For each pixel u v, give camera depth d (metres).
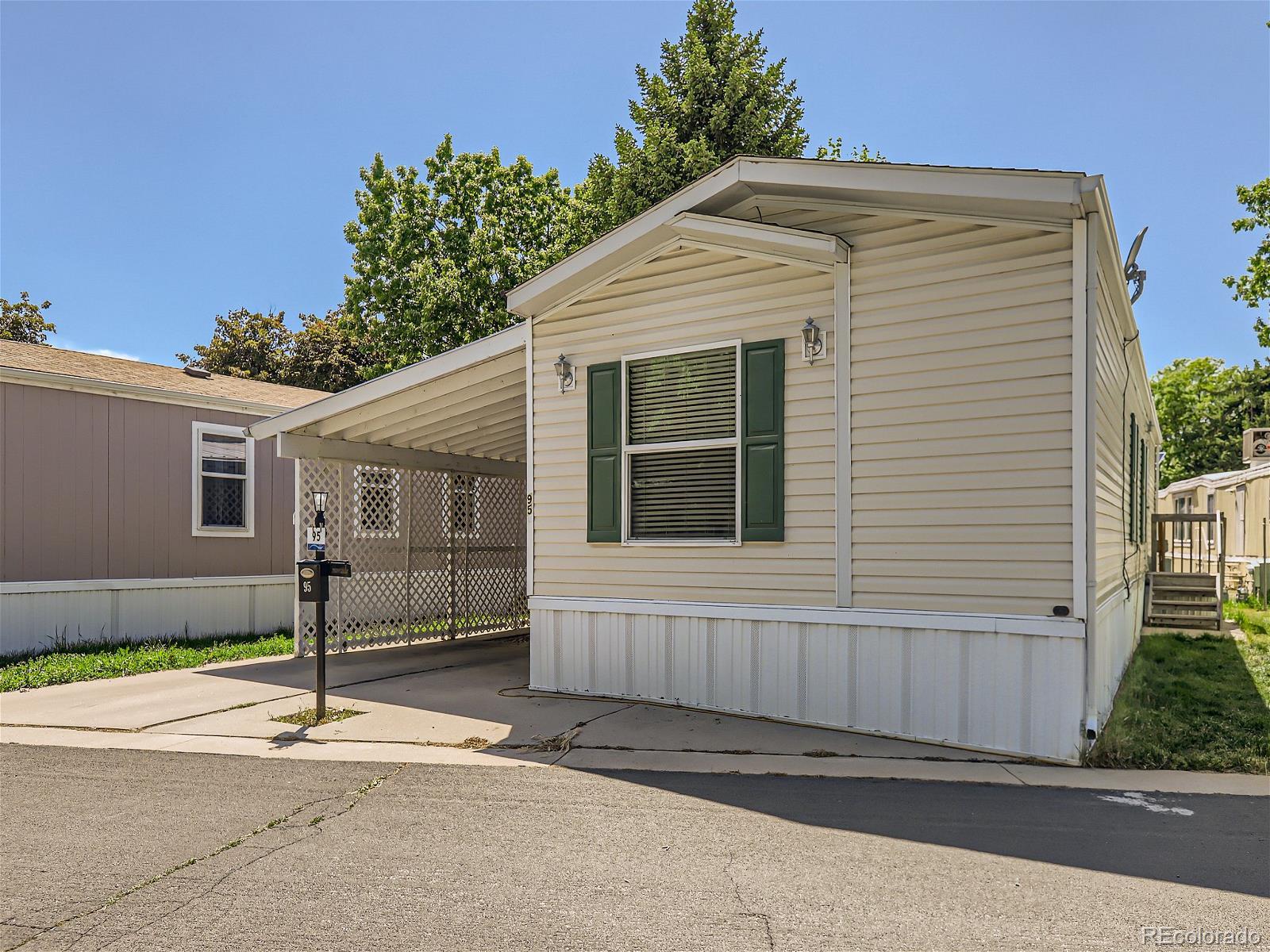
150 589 11.95
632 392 7.46
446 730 6.48
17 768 5.58
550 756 5.77
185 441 12.46
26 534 10.70
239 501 13.21
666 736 6.19
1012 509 5.71
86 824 4.50
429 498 11.88
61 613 10.98
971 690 5.82
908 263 6.12
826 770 5.41
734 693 6.79
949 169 5.66
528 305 7.93
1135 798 4.85
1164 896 3.56
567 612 7.71
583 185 24.17
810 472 6.52
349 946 3.17
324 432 10.07
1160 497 27.44
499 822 4.51
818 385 6.51
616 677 7.41
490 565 12.84
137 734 6.50
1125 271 6.80
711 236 6.88
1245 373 44.06
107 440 11.56
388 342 24.25
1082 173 5.22
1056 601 5.56
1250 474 18.72
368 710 7.17
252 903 3.54
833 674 6.36
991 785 5.10
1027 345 5.68
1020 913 3.41
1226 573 18.70
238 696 7.88
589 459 7.61
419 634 11.66
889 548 6.15
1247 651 10.84
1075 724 5.47
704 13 20.31
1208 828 4.36
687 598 7.06
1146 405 12.70
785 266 6.68
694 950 3.14
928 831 4.34
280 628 13.69
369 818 4.58
